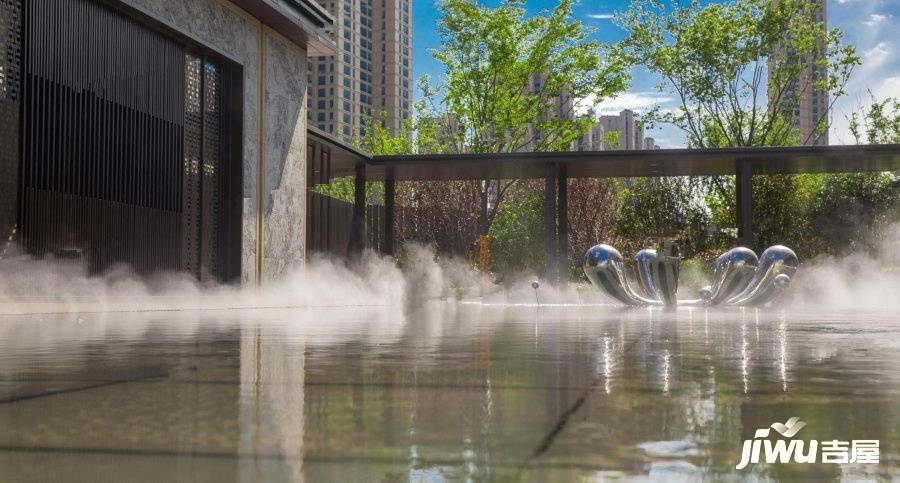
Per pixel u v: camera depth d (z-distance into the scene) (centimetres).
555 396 185
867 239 2797
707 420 148
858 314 955
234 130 1561
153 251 1302
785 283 1279
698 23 3275
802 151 1881
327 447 123
